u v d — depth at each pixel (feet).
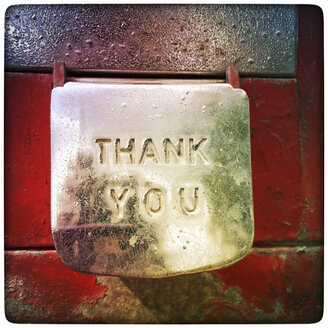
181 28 0.48
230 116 0.39
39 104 0.47
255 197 0.49
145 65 0.47
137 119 0.39
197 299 0.48
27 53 0.47
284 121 0.49
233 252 0.38
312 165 0.49
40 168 0.47
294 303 0.49
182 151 0.39
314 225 0.49
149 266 0.38
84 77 0.46
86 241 0.37
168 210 0.38
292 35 0.49
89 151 0.38
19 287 0.47
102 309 0.47
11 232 0.47
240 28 0.48
